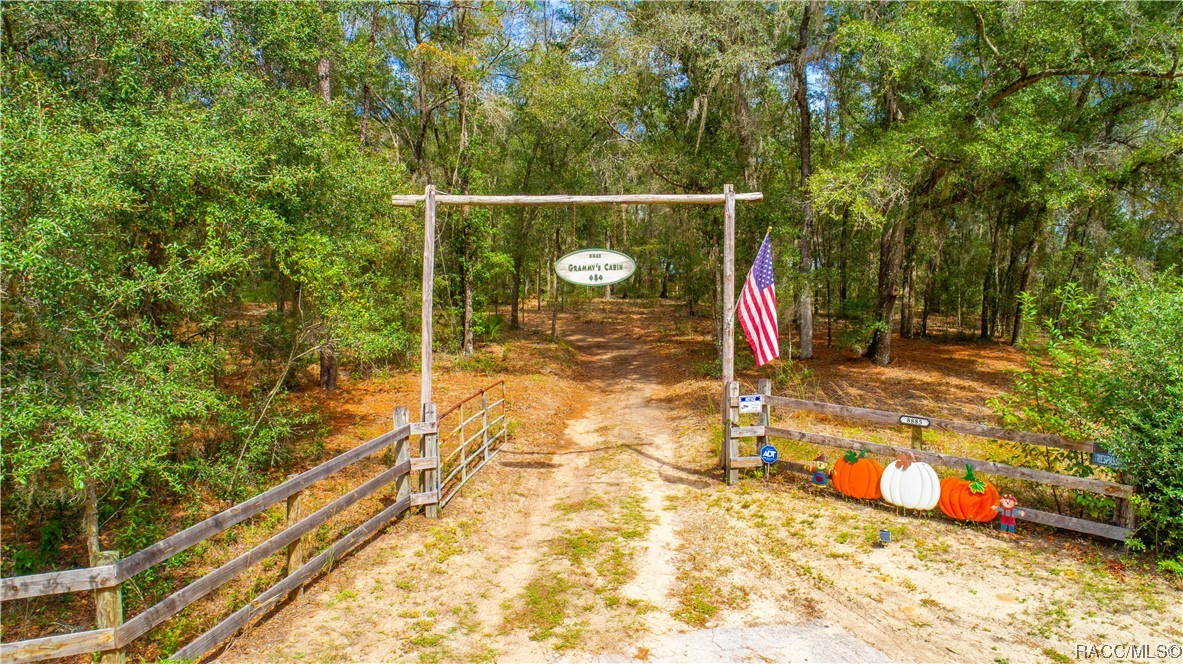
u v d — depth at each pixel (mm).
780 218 15867
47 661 4574
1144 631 4441
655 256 28000
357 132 15836
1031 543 5867
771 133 18156
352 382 14016
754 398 7805
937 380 14281
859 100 19156
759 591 5195
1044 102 13531
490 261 18156
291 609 4895
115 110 6480
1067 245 17078
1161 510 5344
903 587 5164
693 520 6785
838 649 4348
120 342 5621
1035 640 4375
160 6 6969
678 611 4918
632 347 23219
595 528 6691
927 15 12703
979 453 8352
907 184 13031
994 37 12508
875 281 24344
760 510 6941
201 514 7004
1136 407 5605
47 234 4336
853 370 15586
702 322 27781
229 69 7926
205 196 6965
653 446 10117
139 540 5848
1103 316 6195
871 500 7016
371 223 10008
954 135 12508
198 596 3953
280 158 7895
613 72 15984
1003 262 21859
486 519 6977
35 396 4562
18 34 6543
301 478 4953
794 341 19844
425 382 7137
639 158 15531
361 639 4527
